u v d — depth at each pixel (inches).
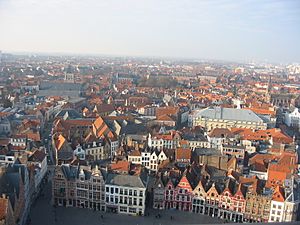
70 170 5275.6
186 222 4938.5
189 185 5177.2
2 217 3614.7
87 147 7076.8
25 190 4692.4
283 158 6186.0
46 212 5017.2
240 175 5629.9
